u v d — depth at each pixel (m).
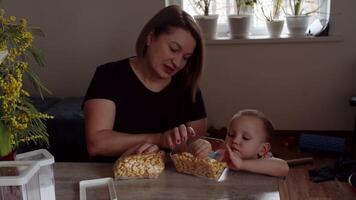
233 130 1.15
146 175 1.04
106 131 1.26
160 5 2.90
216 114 3.09
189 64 1.36
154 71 1.30
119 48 3.03
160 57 1.25
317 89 2.98
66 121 2.49
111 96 1.33
